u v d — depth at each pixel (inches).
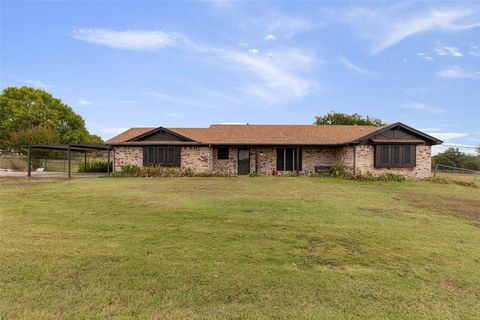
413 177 735.1
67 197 399.5
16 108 1820.9
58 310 120.2
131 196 408.5
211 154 801.6
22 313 117.5
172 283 145.6
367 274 161.8
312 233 236.1
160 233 230.1
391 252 196.7
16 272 155.1
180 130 899.4
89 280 147.1
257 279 151.9
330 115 1584.6
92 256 178.9
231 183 583.8
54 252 185.0
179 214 297.4
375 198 418.3
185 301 129.3
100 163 1016.9
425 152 741.9
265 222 268.5
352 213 313.3
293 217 289.9
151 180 642.8
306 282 150.0
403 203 384.5
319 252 194.2
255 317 118.2
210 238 219.0
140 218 279.9
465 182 656.4
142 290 138.1
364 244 211.8
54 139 1282.0
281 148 832.3
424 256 190.4
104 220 271.6
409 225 268.7
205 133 869.8
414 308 127.9
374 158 729.6
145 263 169.3
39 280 146.4
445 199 425.7
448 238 230.5
